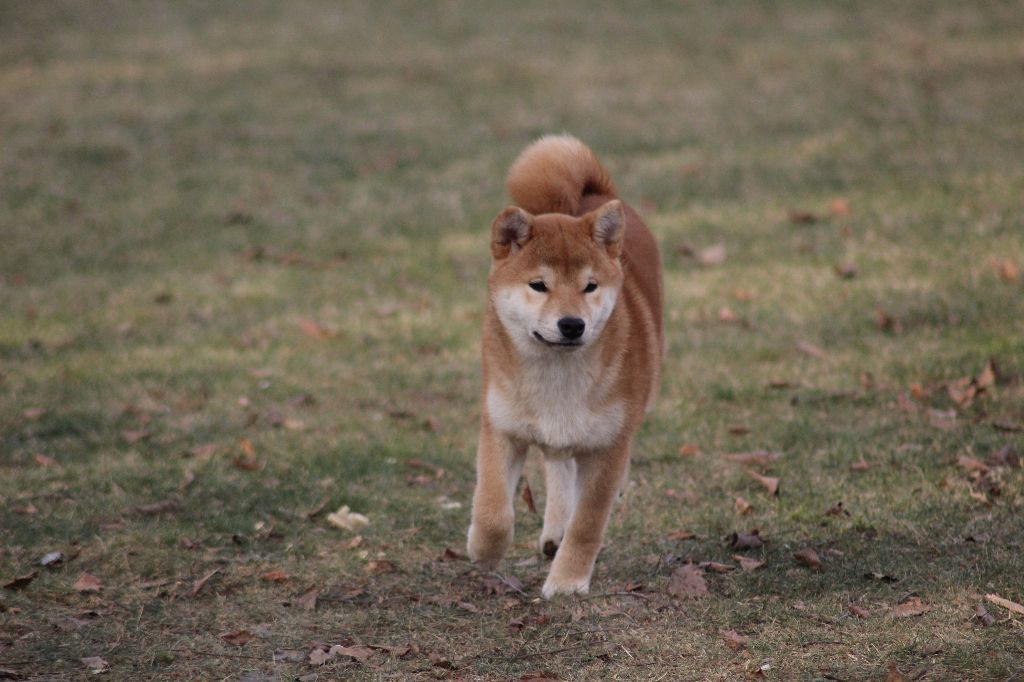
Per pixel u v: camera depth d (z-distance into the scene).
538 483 11.75
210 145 26.14
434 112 28.16
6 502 10.84
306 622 8.77
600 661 8.02
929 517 10.04
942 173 21.14
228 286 18.31
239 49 34.28
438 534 10.48
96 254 19.89
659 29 34.75
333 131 26.98
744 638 8.19
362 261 19.47
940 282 16.34
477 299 17.58
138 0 40.34
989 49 29.61
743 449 12.06
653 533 10.30
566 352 8.97
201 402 13.73
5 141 26.34
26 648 8.26
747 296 16.75
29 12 38.59
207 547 10.11
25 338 16.05
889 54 30.09
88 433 12.77
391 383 14.38
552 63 31.81
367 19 37.41
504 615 8.84
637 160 23.94
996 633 7.98
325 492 11.34
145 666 8.07
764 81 28.84
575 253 9.08
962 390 12.79
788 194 21.17
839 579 9.09
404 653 8.22
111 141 26.33
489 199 22.27
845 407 12.91
